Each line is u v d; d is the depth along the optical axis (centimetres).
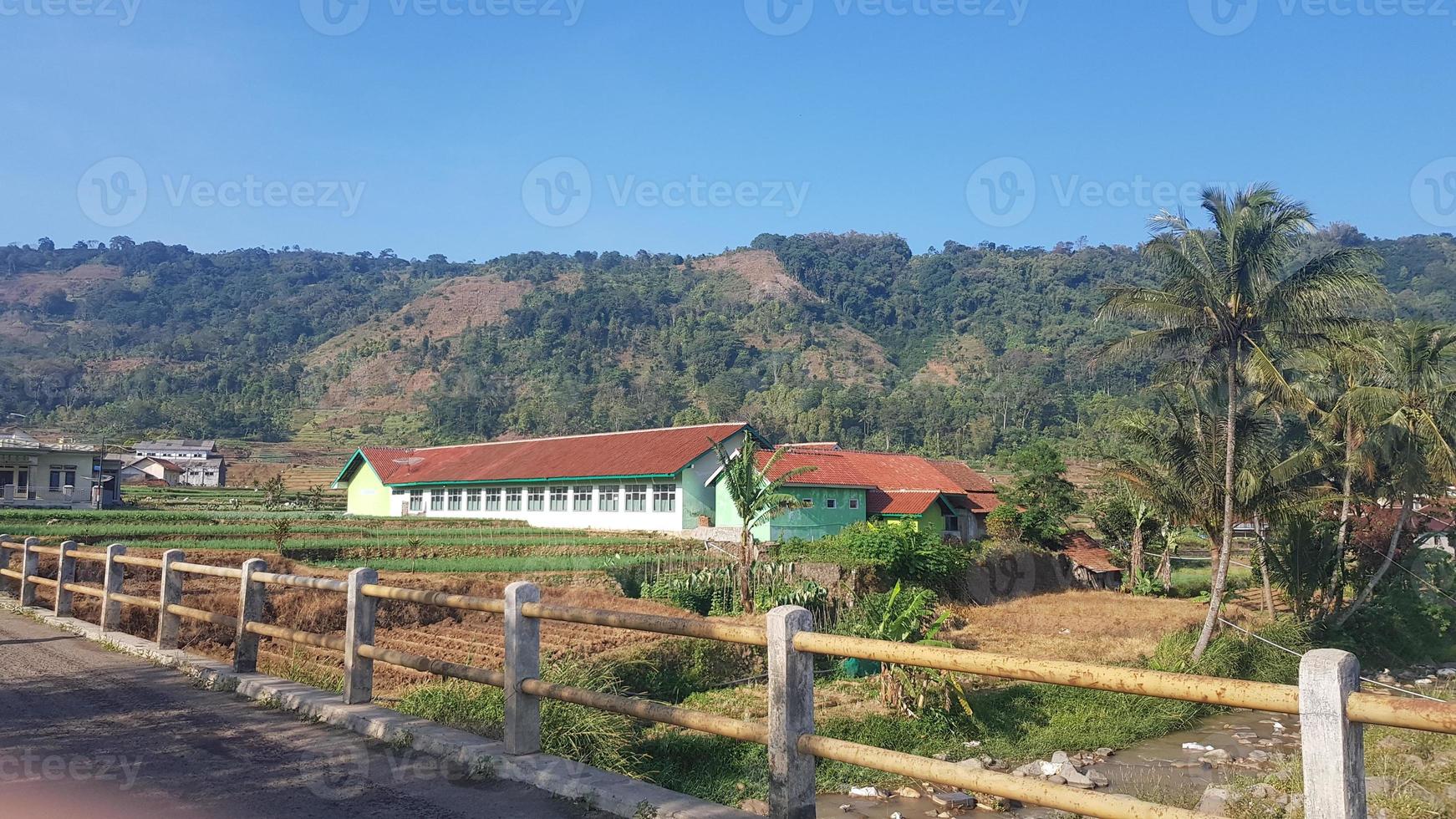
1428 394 3109
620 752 971
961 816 1393
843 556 3194
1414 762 1087
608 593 2495
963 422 12450
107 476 5994
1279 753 1755
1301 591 3291
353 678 759
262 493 7794
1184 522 2842
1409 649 3209
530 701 621
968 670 422
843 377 17238
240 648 902
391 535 3769
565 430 14425
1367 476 3312
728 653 1923
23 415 14525
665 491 4266
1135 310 2548
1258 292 2455
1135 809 361
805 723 479
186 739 687
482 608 650
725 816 488
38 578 1468
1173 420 2952
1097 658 2461
